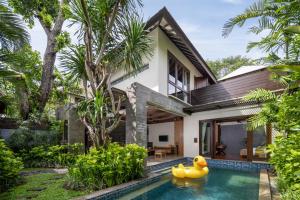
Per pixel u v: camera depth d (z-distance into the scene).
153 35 9.58
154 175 6.58
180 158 10.80
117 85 11.92
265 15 5.69
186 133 12.35
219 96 11.45
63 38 9.39
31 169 7.07
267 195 4.36
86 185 4.71
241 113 10.02
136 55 5.88
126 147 5.91
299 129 3.81
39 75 10.84
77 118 8.45
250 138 9.79
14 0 9.39
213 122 11.15
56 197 4.09
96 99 5.31
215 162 10.36
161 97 8.80
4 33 4.67
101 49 5.57
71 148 8.01
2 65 4.62
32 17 10.47
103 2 5.44
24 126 8.29
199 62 12.26
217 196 4.91
